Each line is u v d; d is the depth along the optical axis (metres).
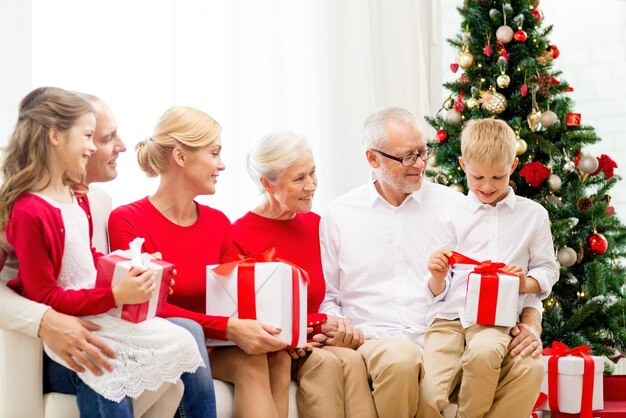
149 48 3.52
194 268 2.51
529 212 2.76
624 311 3.53
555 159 3.62
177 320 2.24
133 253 2.09
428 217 2.92
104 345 1.99
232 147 3.73
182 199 2.52
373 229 2.91
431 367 2.57
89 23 3.38
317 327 2.64
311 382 2.47
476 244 2.77
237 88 3.74
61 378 2.07
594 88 4.62
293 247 2.75
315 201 4.06
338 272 2.95
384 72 4.32
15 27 3.16
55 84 3.30
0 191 2.08
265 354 2.41
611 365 3.78
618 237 3.76
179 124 2.49
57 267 2.06
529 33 3.65
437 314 2.72
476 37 3.71
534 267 2.75
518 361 2.48
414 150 2.80
